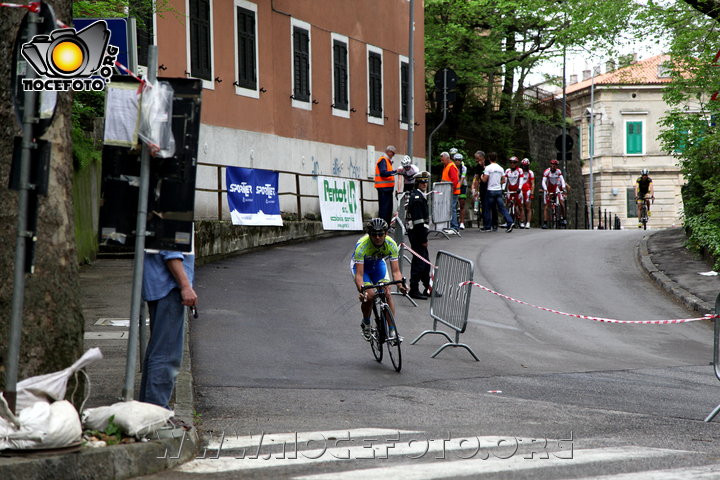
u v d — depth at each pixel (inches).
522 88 1689.2
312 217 1079.0
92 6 581.0
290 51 1051.3
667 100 857.5
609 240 933.2
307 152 1077.8
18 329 219.5
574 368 423.8
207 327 482.6
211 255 743.7
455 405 331.0
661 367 436.8
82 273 636.7
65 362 239.5
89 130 714.8
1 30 237.6
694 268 727.7
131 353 250.1
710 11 730.8
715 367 343.9
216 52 915.4
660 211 2768.2
